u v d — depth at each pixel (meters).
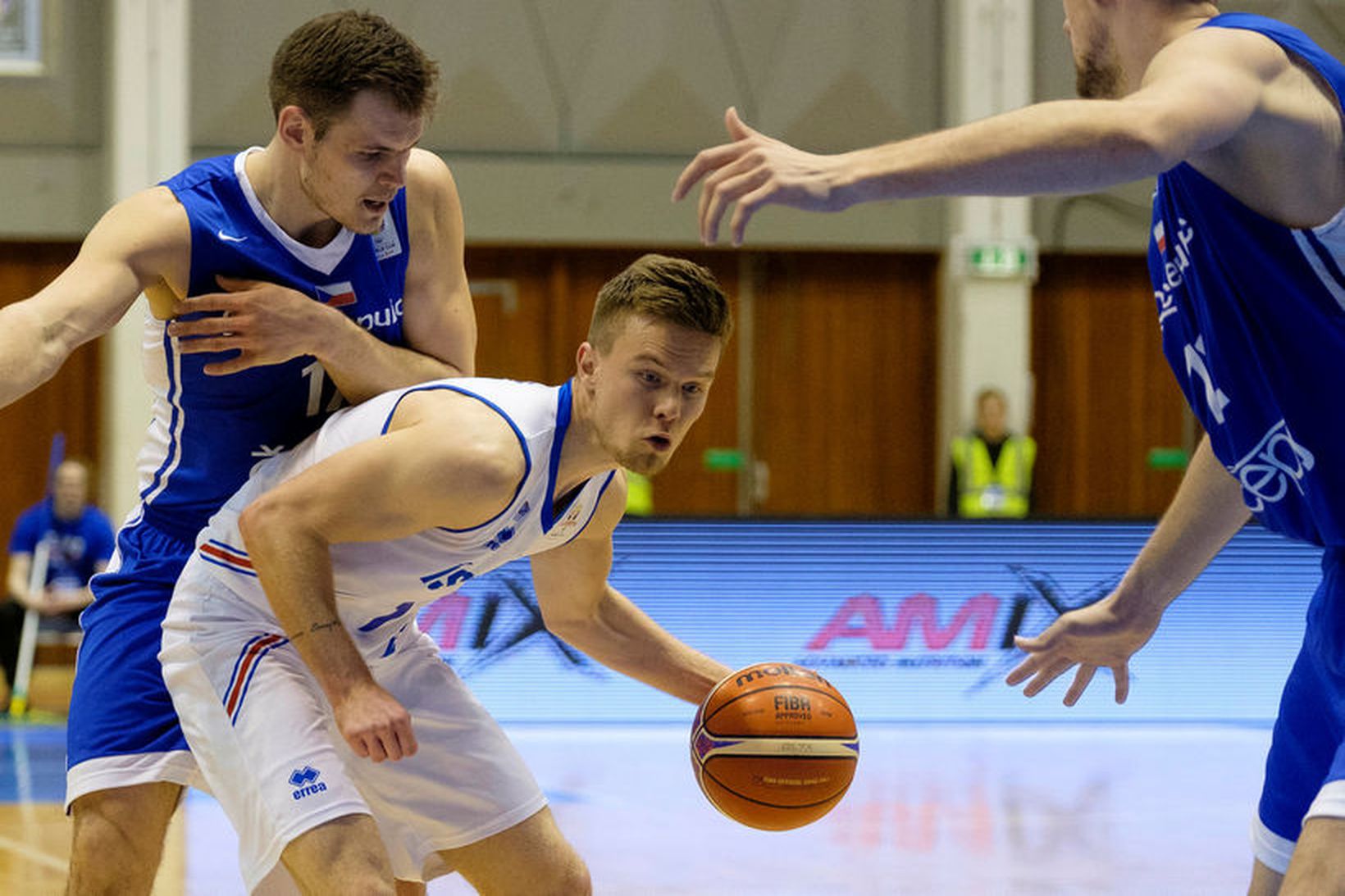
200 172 8.78
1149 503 39.75
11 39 37.31
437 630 26.52
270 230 8.77
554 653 26.70
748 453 39.06
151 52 36.72
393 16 37.81
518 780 9.09
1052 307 39.56
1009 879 14.70
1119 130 5.71
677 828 17.38
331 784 7.87
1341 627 6.98
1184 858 15.76
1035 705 27.50
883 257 39.22
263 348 8.45
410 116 8.22
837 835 17.03
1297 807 7.26
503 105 38.12
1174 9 6.90
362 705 7.53
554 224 38.34
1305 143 6.38
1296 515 7.17
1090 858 15.73
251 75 37.62
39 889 13.67
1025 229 37.97
